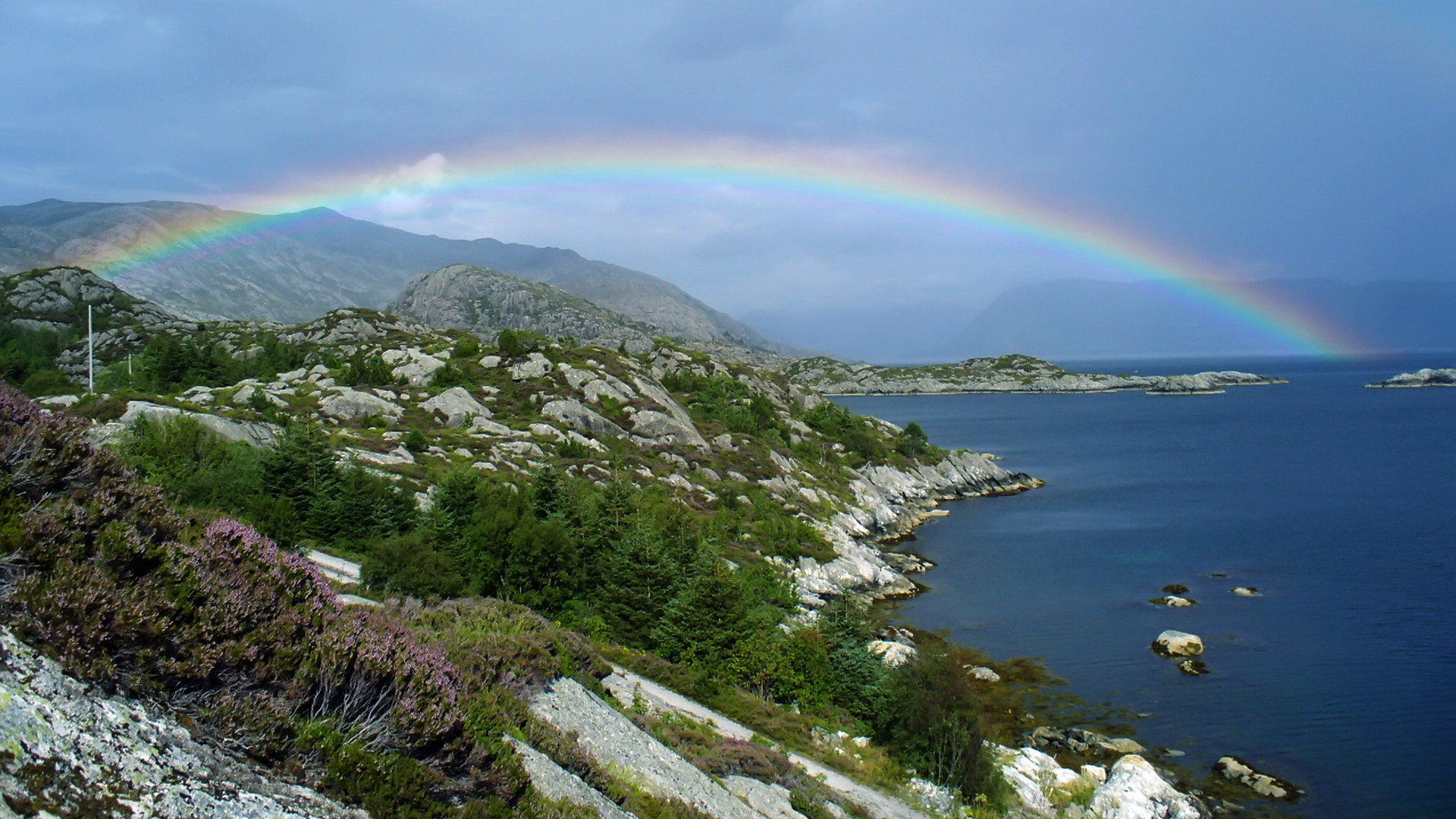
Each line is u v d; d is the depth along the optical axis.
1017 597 80.81
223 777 10.41
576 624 49.25
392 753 13.05
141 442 60.41
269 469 59.53
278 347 176.50
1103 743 47.38
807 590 81.00
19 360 138.38
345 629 14.05
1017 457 185.62
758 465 124.44
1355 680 55.91
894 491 139.75
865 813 30.08
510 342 154.50
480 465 88.44
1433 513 112.12
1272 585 79.88
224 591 13.01
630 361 157.62
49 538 11.64
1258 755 46.19
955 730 38.19
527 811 14.41
